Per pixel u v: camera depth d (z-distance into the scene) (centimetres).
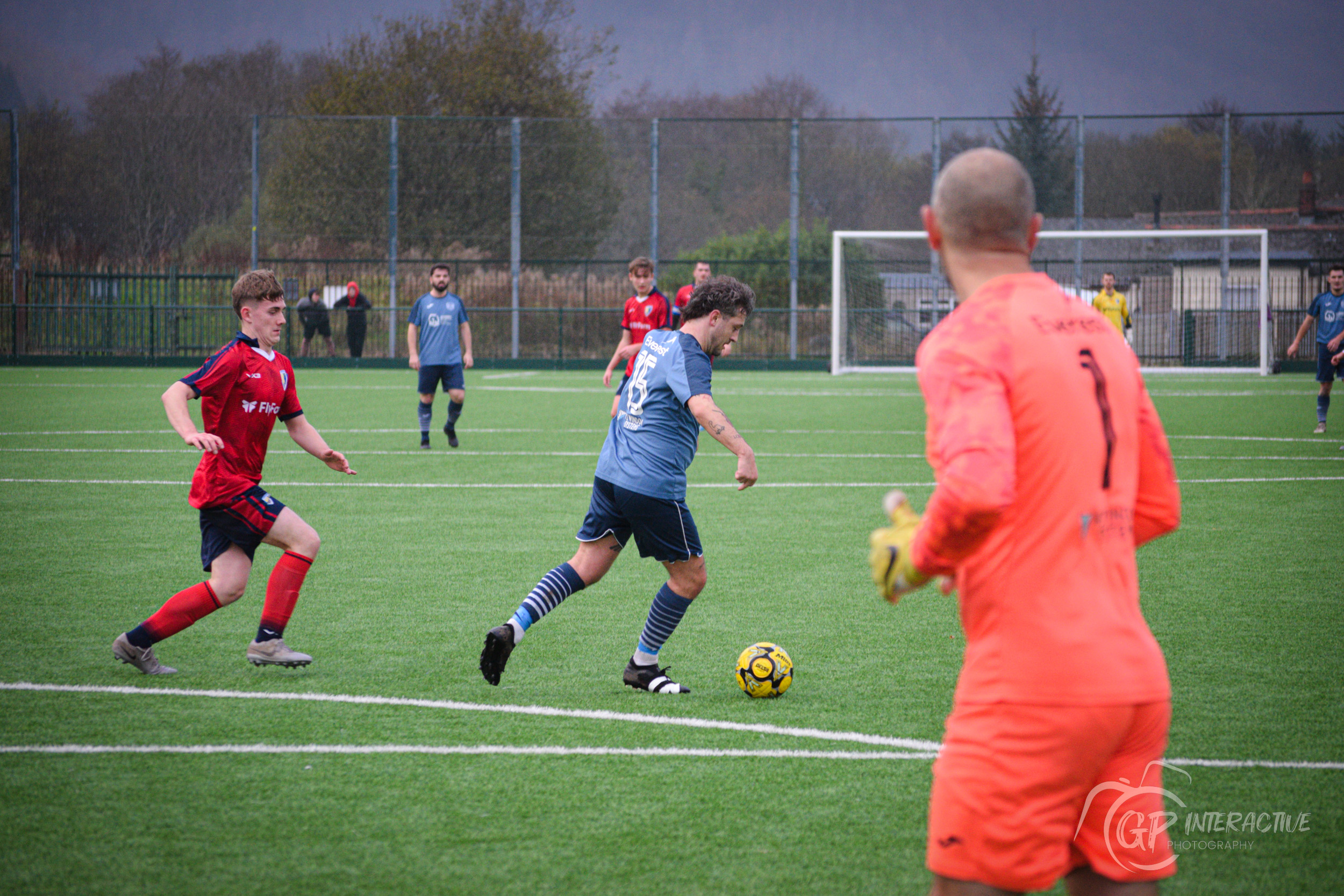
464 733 938
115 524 1884
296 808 785
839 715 981
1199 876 689
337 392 4859
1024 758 475
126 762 870
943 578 520
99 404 4081
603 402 4400
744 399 4616
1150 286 6581
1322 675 1090
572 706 1009
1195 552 1662
